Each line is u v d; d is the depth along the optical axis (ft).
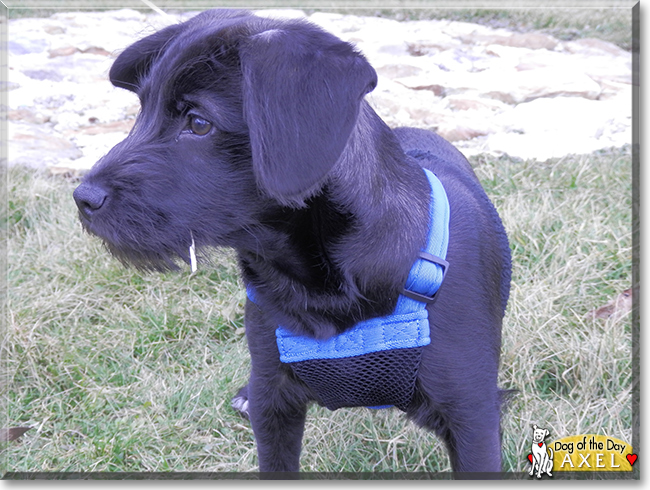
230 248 2.68
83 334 3.80
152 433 3.33
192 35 2.51
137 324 3.82
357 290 2.56
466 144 5.22
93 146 5.67
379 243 2.55
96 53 7.56
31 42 7.79
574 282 3.82
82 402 3.48
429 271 2.57
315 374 2.68
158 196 2.46
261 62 2.39
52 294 3.98
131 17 8.64
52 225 4.56
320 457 3.22
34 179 5.00
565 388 3.45
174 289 4.02
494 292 2.76
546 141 5.19
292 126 2.36
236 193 2.50
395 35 7.46
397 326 2.59
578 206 4.38
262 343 2.77
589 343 3.49
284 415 2.89
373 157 2.58
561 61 6.72
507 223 4.15
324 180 2.43
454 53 7.00
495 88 6.14
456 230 2.68
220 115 2.45
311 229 2.55
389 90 6.08
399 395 2.68
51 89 6.73
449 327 2.61
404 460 3.20
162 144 2.49
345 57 2.39
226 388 3.51
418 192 2.65
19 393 3.55
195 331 3.84
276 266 2.61
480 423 2.68
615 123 5.43
